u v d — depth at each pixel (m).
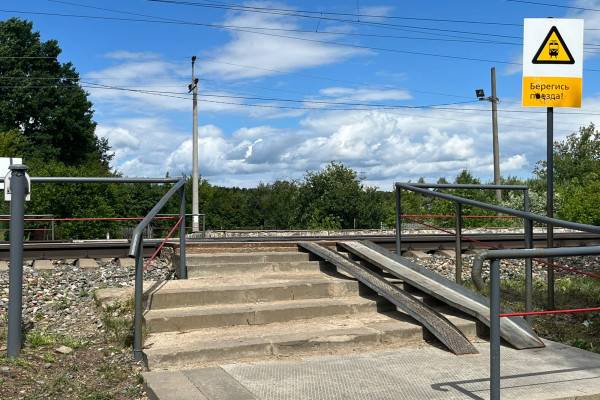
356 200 40.72
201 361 5.85
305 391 5.03
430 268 10.87
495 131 34.56
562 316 8.38
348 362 5.94
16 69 56.81
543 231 21.48
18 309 5.90
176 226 8.14
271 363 5.89
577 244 13.99
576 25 8.26
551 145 8.36
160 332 6.50
